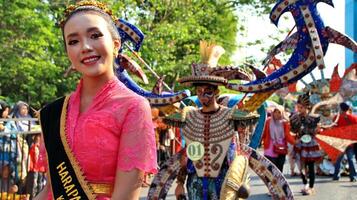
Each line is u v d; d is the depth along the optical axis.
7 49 13.41
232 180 4.72
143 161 2.00
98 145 2.03
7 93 15.37
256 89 4.99
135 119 2.03
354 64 9.30
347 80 9.41
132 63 5.59
